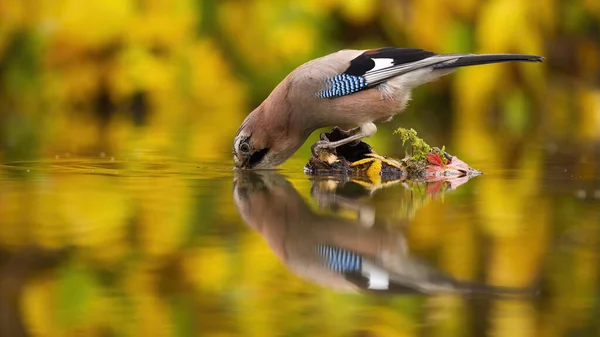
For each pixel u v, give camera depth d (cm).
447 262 646
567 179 1077
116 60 1909
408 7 1919
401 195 951
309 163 1141
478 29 1894
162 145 1429
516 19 1872
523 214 824
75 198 897
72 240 704
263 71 1961
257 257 654
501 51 1883
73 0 1883
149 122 1808
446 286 589
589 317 520
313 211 837
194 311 529
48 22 1894
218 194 938
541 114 1942
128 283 587
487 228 761
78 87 1912
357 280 600
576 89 2019
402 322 512
